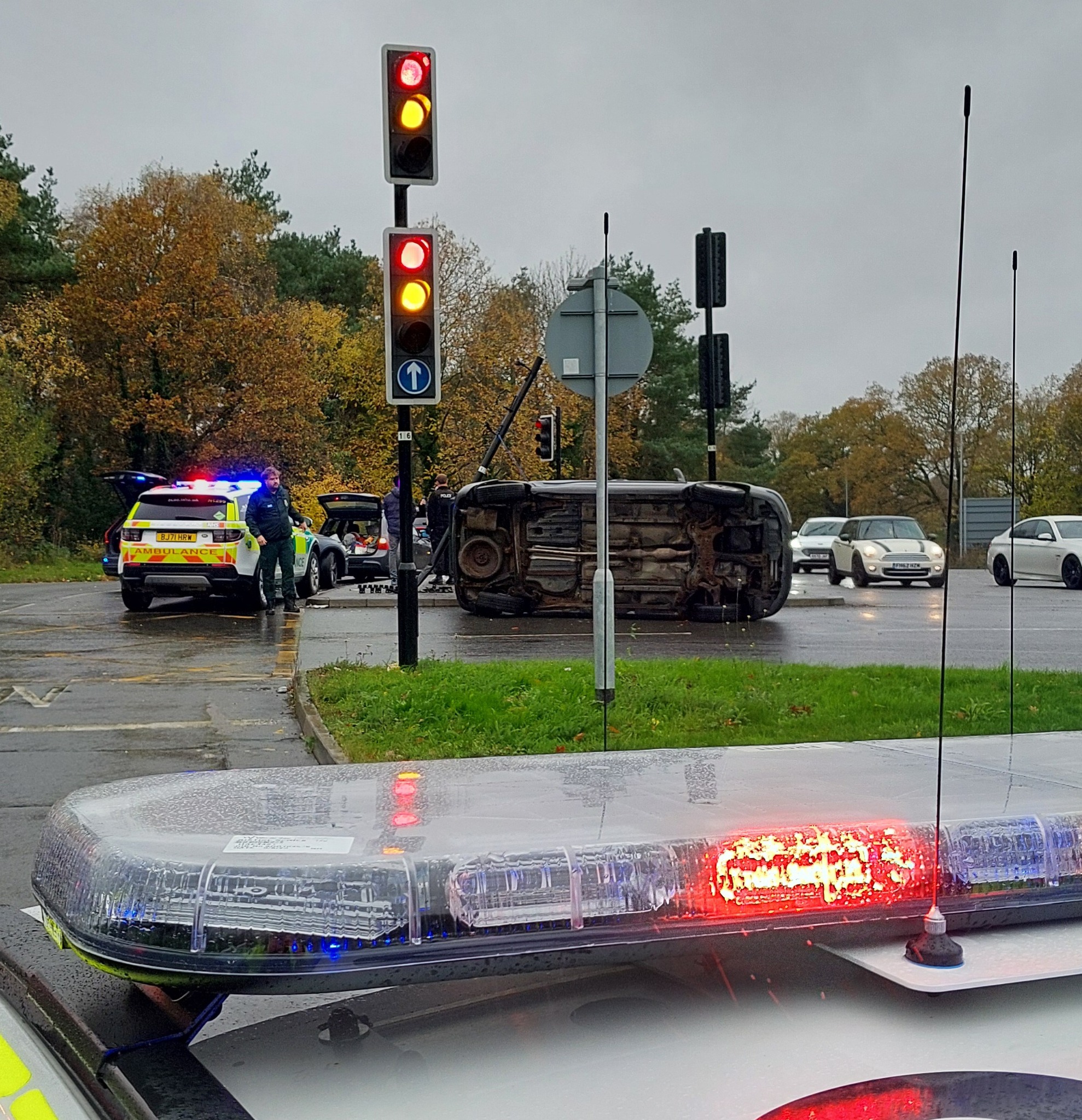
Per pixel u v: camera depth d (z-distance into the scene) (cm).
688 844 156
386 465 5400
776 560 1719
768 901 156
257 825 166
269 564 1806
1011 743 238
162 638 1504
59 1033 162
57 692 1094
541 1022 151
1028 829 168
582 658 1275
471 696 917
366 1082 139
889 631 1623
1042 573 2661
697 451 6794
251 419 4788
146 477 2092
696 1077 136
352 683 993
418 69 957
